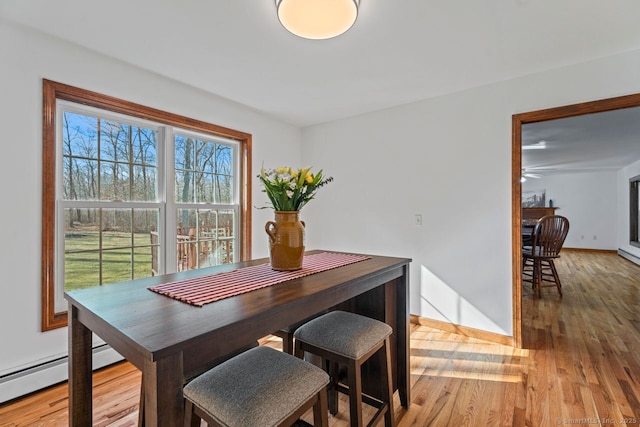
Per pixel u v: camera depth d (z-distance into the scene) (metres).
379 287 1.76
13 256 1.87
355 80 2.62
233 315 0.96
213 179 3.13
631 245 7.04
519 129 2.58
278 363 1.13
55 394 1.94
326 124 3.80
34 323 1.95
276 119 3.67
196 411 1.00
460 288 2.87
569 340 2.72
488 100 2.71
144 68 2.41
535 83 2.49
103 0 1.62
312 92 2.89
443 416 1.73
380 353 1.57
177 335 0.82
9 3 1.65
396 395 1.94
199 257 2.98
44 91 1.97
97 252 2.31
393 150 3.28
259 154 3.47
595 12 1.72
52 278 2.03
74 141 2.20
